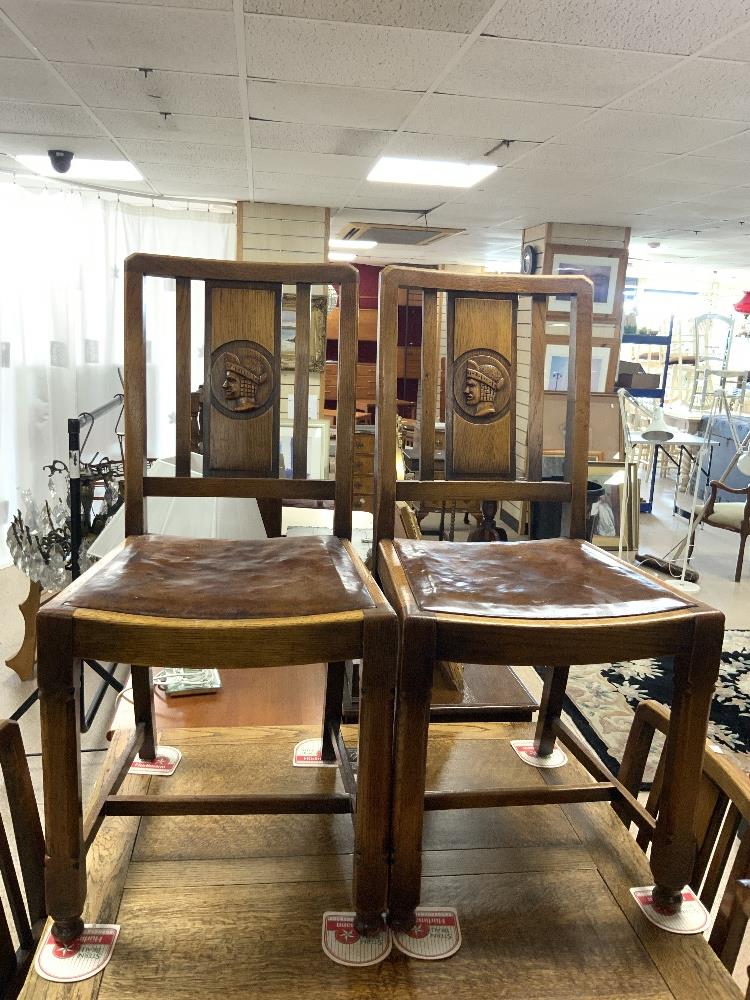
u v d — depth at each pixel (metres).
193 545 1.16
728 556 5.31
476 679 1.76
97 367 4.99
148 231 5.16
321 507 3.41
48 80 2.58
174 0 1.91
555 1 1.84
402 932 0.98
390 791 0.95
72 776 0.88
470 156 3.44
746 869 0.97
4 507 4.43
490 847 1.16
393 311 1.21
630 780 1.29
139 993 0.87
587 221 5.26
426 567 1.08
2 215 4.31
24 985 0.88
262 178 4.17
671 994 0.91
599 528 4.99
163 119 3.03
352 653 0.89
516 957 0.95
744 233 5.58
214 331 1.25
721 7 1.84
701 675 0.95
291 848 1.13
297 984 0.89
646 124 2.83
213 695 1.69
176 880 1.05
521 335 5.58
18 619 3.64
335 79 2.46
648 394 5.75
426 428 1.28
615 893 1.07
